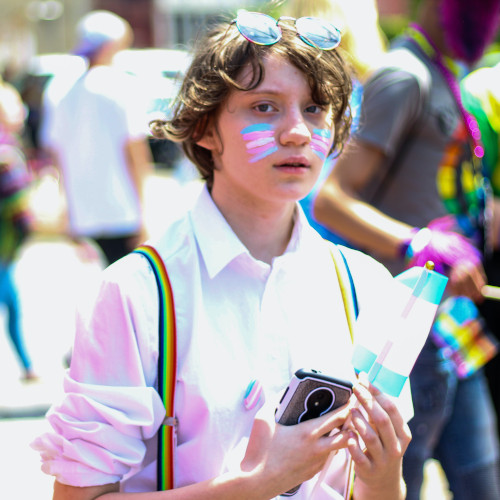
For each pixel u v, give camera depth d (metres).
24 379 6.54
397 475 1.93
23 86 15.08
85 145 6.18
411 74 3.23
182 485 2.00
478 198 3.46
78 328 2.02
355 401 1.96
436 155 3.32
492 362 3.67
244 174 2.06
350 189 3.25
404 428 1.91
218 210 2.11
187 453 1.98
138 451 1.97
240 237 2.15
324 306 2.16
